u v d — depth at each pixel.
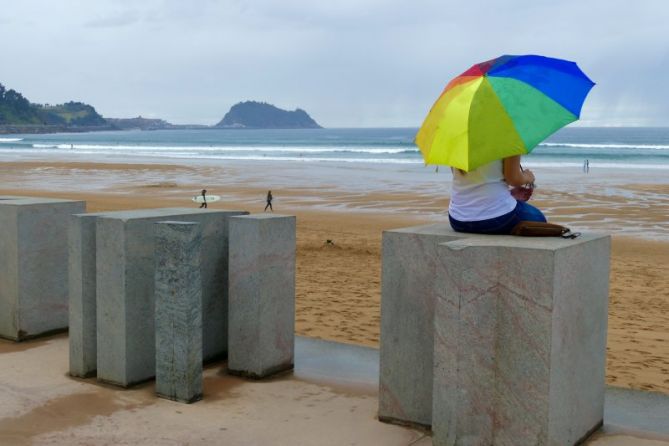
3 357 6.89
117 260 5.95
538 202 33.09
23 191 39.31
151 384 6.15
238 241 6.28
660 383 7.52
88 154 94.38
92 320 6.29
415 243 5.12
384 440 5.03
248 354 6.35
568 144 116.19
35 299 7.49
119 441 4.96
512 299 4.40
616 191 38.44
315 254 16.98
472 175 4.94
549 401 4.36
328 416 5.47
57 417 5.40
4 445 4.88
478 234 5.03
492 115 4.56
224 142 151.38
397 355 5.28
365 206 32.09
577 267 4.59
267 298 6.31
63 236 7.68
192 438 5.03
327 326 9.61
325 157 82.00
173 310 5.64
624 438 5.07
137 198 35.44
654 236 22.81
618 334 9.80
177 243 5.55
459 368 4.50
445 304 4.53
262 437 5.06
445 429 4.60
